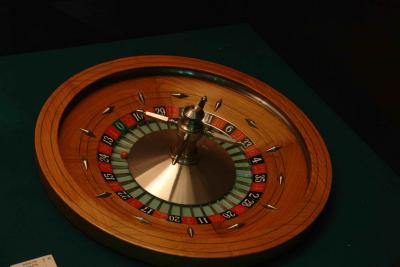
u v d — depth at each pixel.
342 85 2.37
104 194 1.96
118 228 1.78
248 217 1.99
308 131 2.17
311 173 2.04
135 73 2.24
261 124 2.24
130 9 2.59
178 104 2.27
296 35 2.51
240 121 2.26
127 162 2.08
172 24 2.71
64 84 2.11
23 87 2.22
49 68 2.31
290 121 2.20
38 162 1.90
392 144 2.22
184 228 1.92
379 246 1.98
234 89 2.29
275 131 2.22
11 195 1.91
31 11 2.46
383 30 2.16
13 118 2.12
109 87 2.21
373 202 2.12
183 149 2.06
